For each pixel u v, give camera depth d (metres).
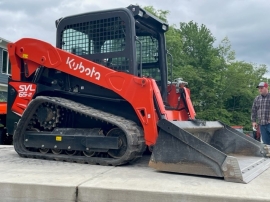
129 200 3.14
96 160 4.52
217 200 2.99
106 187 3.21
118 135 4.55
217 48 39.16
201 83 32.97
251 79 38.81
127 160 4.36
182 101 5.54
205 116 32.50
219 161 3.64
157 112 4.38
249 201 2.94
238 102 38.88
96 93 4.94
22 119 5.04
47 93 5.25
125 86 4.51
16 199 3.35
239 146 5.25
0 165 4.46
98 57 5.00
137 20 5.20
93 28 5.09
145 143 4.47
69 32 5.31
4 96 20.62
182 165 3.87
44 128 5.04
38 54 5.18
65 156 4.78
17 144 5.19
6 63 20.89
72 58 4.93
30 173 3.88
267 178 3.77
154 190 3.12
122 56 4.80
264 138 7.24
